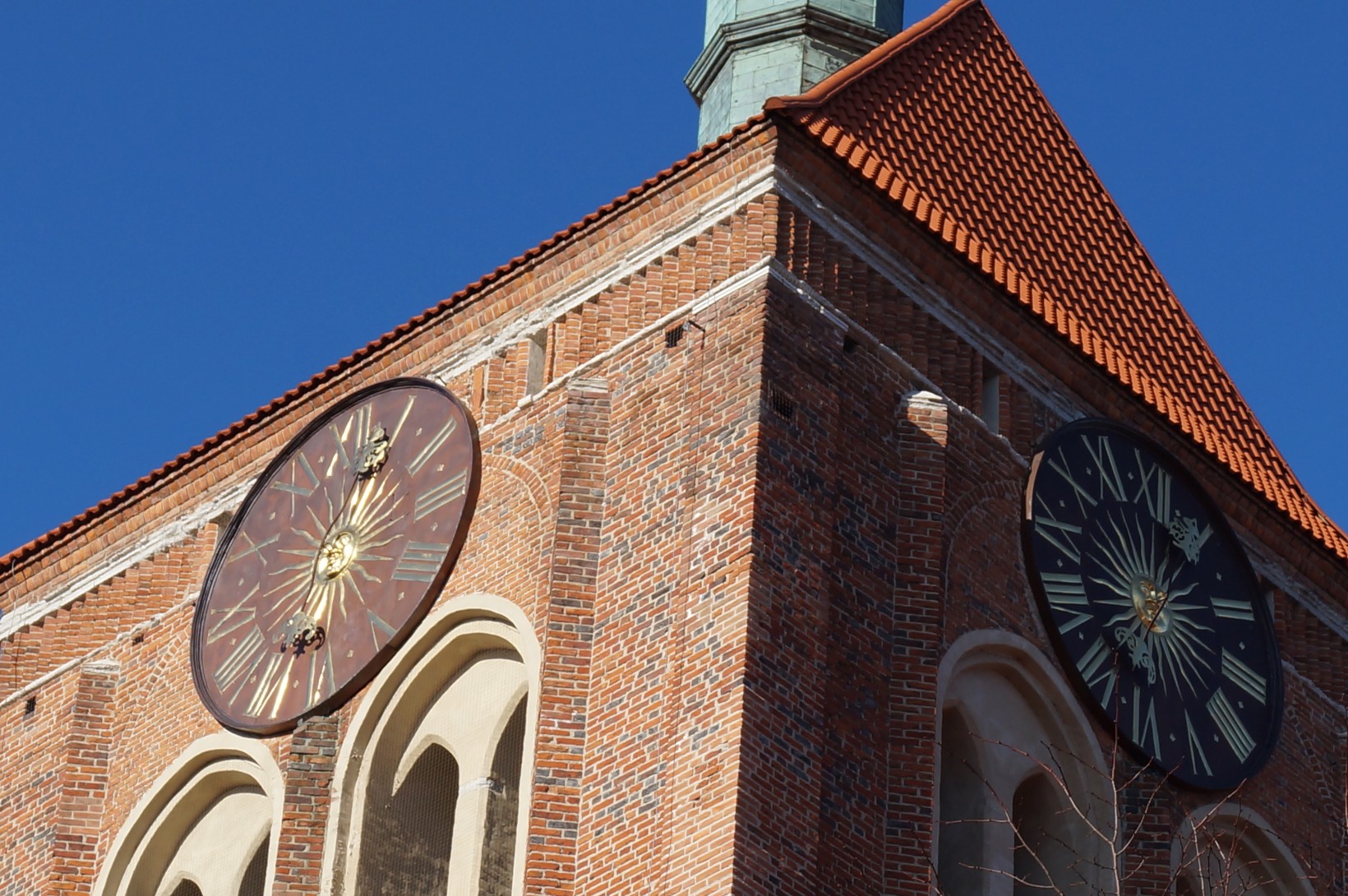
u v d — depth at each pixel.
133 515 55.94
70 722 54.38
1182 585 52.34
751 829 44.16
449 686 49.81
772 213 49.22
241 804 51.81
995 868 47.78
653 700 46.34
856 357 49.34
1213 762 51.28
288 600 52.22
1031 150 56.22
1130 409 53.00
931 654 47.53
